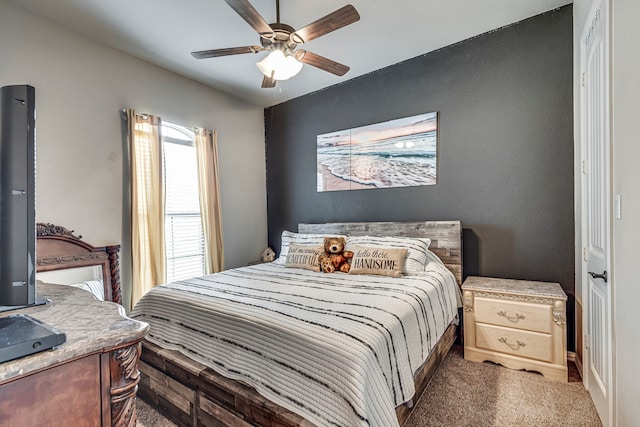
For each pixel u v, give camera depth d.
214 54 2.34
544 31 2.59
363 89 3.62
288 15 2.51
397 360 1.47
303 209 4.21
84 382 0.73
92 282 2.62
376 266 2.59
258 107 4.51
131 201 2.96
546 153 2.61
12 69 2.32
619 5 1.38
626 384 1.34
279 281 2.43
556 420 1.76
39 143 2.46
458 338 2.84
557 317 2.18
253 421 1.47
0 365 0.60
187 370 1.77
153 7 2.36
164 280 3.21
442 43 2.99
